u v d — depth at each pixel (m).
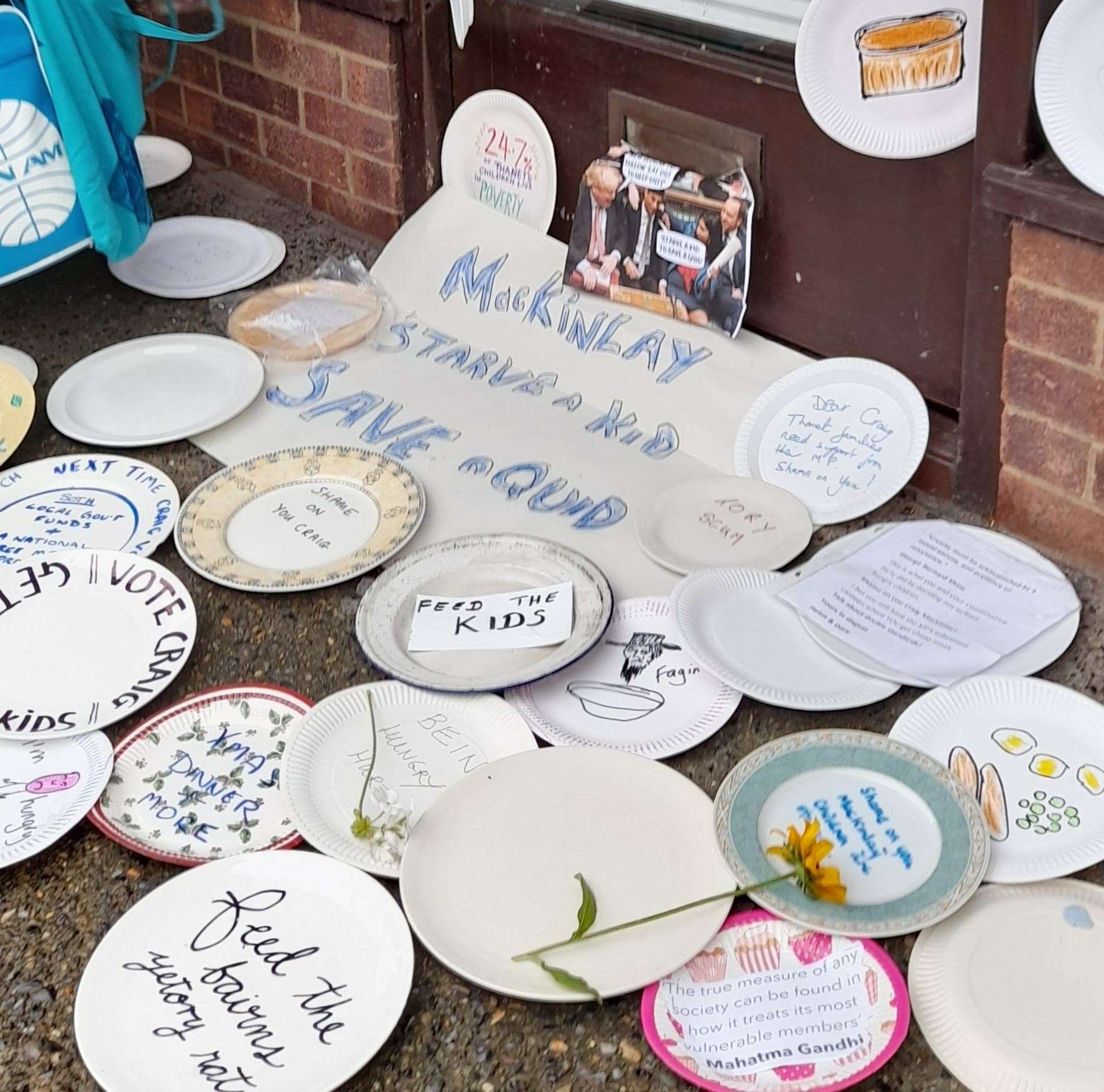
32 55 2.28
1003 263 1.79
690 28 2.18
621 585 1.94
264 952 1.44
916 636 1.78
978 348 1.89
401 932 1.44
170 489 2.17
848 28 1.86
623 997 1.40
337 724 1.71
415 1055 1.37
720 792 1.55
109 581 1.94
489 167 2.61
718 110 2.17
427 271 2.62
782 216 2.16
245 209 3.05
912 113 1.87
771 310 2.27
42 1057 1.38
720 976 1.39
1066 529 1.90
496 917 1.45
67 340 2.62
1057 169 1.71
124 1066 1.33
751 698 1.75
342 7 2.63
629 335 2.32
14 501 2.15
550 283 2.45
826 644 1.77
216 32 2.65
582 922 1.41
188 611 1.89
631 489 2.13
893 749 1.58
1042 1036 1.31
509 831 1.54
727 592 1.87
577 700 1.75
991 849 1.49
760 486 2.07
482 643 1.82
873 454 2.05
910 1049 1.33
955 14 1.77
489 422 2.30
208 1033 1.36
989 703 1.67
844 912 1.41
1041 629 1.77
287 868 1.52
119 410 2.36
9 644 1.85
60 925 1.52
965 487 2.01
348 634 1.91
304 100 2.88
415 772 1.65
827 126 1.93
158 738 1.72
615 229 2.32
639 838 1.52
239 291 2.73
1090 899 1.43
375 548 2.01
